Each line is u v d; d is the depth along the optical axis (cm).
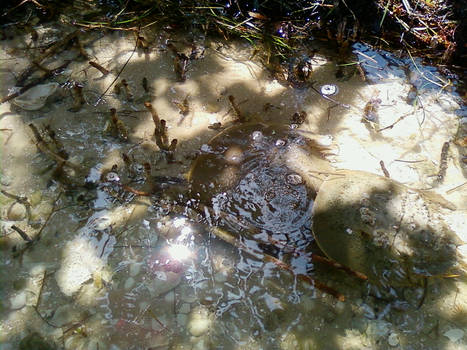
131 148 73
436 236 55
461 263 59
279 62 87
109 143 73
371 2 90
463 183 68
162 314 56
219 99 80
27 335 55
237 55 88
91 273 60
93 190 67
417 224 56
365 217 56
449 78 84
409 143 74
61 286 58
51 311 56
